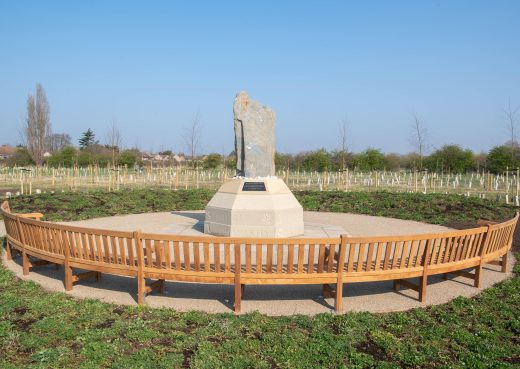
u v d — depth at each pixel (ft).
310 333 15.64
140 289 18.70
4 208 28.02
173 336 15.23
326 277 17.95
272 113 32.65
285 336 15.20
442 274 23.61
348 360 13.75
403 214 47.24
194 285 21.66
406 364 13.62
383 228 39.47
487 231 21.06
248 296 20.03
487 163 111.04
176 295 20.15
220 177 111.75
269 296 20.08
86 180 107.14
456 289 21.43
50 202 50.80
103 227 38.65
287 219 29.58
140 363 13.19
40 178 104.68
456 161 121.08
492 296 19.97
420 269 19.16
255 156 31.63
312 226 36.52
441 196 54.19
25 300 18.93
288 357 13.78
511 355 14.21
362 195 56.70
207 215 30.86
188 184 95.04
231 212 28.78
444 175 119.75
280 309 18.35
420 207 50.03
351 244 18.03
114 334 15.29
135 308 17.98
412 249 18.98
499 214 46.01
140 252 18.52
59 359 13.50
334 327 16.28
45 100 143.13
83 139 238.68
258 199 29.07
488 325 16.69
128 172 136.46
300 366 13.25
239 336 15.31
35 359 13.50
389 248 18.57
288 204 30.04
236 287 17.85
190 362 13.42
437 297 20.13
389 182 106.42
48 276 23.47
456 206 49.78
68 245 20.51
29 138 140.15
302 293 20.57
